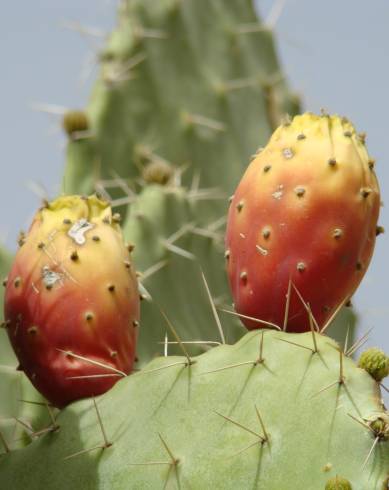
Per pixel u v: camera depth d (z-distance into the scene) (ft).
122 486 2.88
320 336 2.86
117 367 3.04
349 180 2.95
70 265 3.03
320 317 2.97
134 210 3.79
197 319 3.77
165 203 3.79
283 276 2.96
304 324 2.97
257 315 2.98
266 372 2.85
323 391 2.80
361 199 2.95
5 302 3.07
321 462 2.76
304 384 2.82
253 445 2.81
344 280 2.97
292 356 2.85
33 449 2.96
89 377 3.01
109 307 3.03
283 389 2.83
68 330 3.02
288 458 2.79
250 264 2.98
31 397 3.44
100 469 2.90
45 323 3.03
